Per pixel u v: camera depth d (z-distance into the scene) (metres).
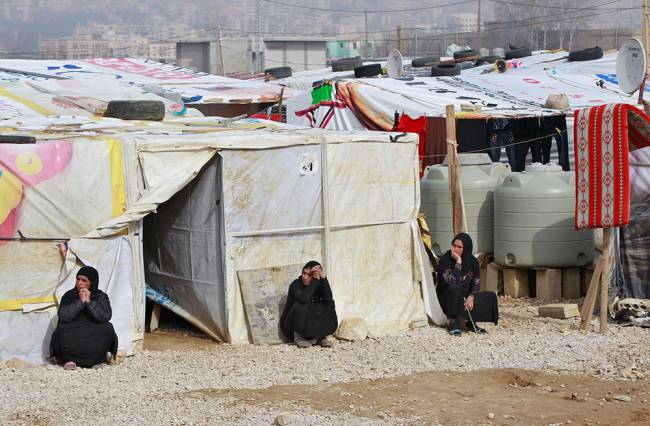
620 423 8.22
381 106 17.27
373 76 25.39
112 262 10.69
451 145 13.05
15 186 10.31
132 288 10.83
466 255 11.90
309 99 18.45
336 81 17.88
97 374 9.96
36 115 15.43
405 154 12.36
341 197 11.87
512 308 13.17
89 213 10.58
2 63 22.84
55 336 10.27
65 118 13.61
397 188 12.30
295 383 9.60
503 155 17.02
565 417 8.40
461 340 11.45
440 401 8.94
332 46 92.44
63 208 10.50
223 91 22.52
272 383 9.59
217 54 68.50
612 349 10.84
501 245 13.78
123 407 8.70
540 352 10.74
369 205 12.09
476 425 8.22
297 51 72.56
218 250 11.34
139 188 10.77
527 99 18.48
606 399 8.95
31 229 10.39
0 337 10.32
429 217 14.21
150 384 9.55
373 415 8.50
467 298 11.78
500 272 14.05
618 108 11.38
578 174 11.78
